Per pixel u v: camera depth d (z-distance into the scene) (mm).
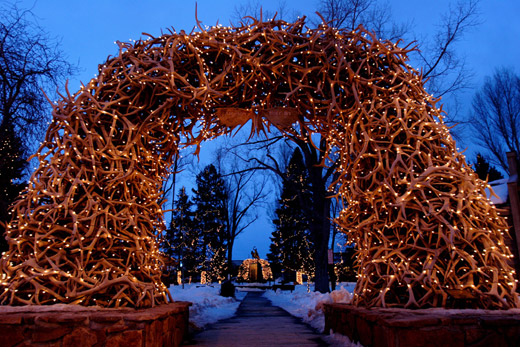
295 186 15453
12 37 11688
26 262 4508
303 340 6113
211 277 37250
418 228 4742
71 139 5008
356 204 5781
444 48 15617
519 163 11906
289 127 6492
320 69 5820
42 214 4824
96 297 4684
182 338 5891
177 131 6344
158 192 5961
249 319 10164
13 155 12227
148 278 5336
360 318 4895
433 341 3613
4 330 3660
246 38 5922
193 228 37844
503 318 3699
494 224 4805
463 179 4852
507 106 23656
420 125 5219
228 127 6789
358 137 5828
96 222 4973
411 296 4508
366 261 5379
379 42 5812
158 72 5766
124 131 5430
